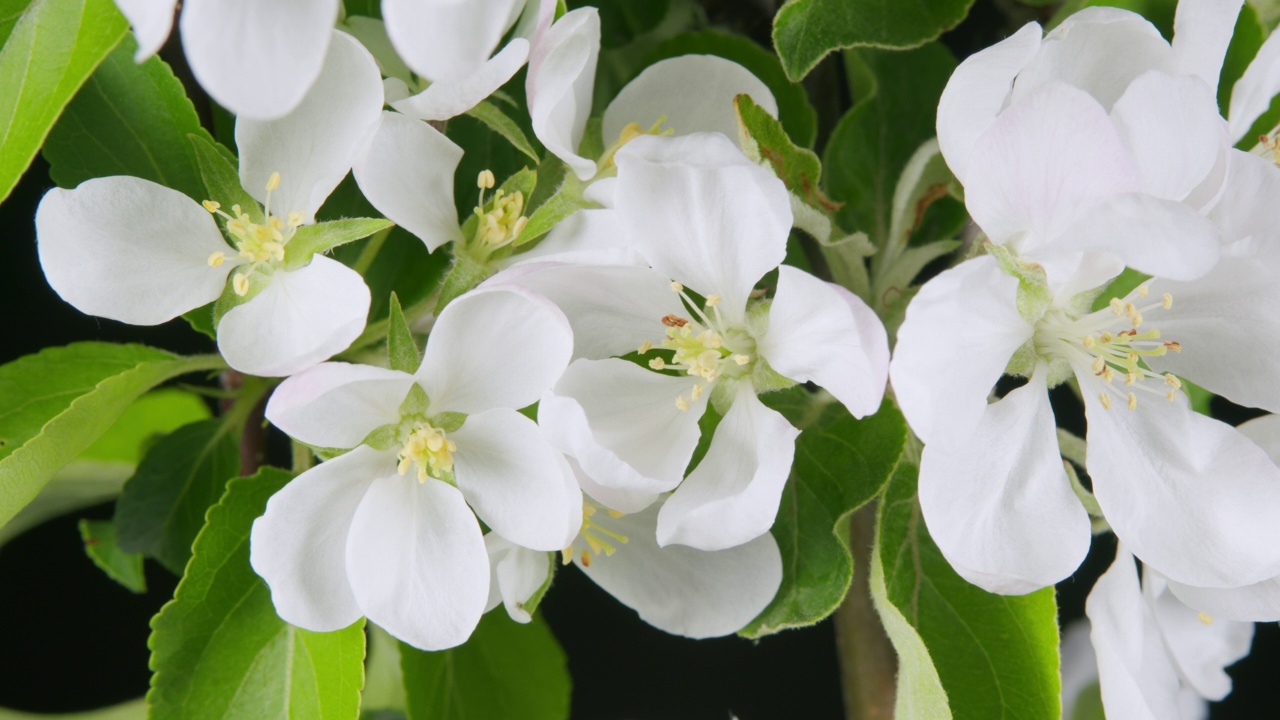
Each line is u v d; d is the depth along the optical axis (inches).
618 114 14.1
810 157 13.4
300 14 11.8
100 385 13.5
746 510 12.5
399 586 12.9
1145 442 13.2
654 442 13.1
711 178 12.6
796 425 13.8
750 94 14.0
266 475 13.9
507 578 13.2
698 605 13.8
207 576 13.6
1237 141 14.0
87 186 13.0
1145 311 13.3
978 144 12.4
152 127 13.6
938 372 12.0
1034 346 13.1
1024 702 13.5
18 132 12.8
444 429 13.1
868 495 13.4
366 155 13.0
